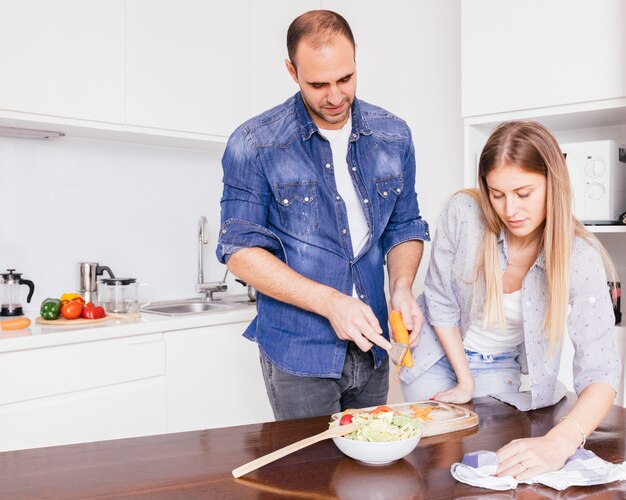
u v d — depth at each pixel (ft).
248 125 5.34
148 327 7.97
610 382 4.02
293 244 5.41
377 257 5.74
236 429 4.01
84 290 9.02
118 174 9.75
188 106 9.14
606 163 7.30
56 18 7.82
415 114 10.37
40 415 7.16
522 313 4.88
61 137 9.15
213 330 8.70
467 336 5.48
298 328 5.30
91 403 7.55
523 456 3.34
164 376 8.23
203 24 9.25
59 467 3.36
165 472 3.30
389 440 3.40
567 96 7.39
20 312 8.48
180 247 10.49
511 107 7.81
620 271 8.38
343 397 5.82
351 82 4.84
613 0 7.03
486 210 4.75
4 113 7.48
